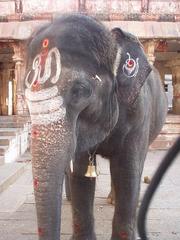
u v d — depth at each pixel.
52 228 3.47
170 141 18.56
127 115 4.61
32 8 19.73
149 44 19.36
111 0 19.81
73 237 5.02
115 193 4.93
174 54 25.14
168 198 8.70
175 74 25.48
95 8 19.78
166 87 30.92
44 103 3.70
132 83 4.38
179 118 18.86
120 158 4.82
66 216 7.20
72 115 3.77
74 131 3.77
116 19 19.36
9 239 6.10
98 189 9.52
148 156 16.42
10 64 26.86
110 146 4.77
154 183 1.82
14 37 18.70
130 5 19.80
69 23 4.00
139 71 4.41
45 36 3.94
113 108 4.29
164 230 6.54
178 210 7.72
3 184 9.54
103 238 6.05
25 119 18.12
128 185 4.83
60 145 3.62
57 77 3.75
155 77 6.12
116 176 4.87
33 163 3.62
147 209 1.89
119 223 4.89
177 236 6.27
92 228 5.03
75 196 4.91
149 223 6.88
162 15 19.53
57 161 3.59
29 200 8.50
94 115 4.06
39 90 3.74
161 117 6.48
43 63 3.82
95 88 3.94
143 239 1.96
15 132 15.70
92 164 4.66
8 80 27.25
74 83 3.77
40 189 3.54
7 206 8.05
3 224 6.84
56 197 3.53
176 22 19.59
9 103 27.36
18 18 19.44
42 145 3.62
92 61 3.91
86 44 3.90
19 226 6.72
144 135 5.01
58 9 19.66
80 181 4.88
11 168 11.56
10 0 19.77
